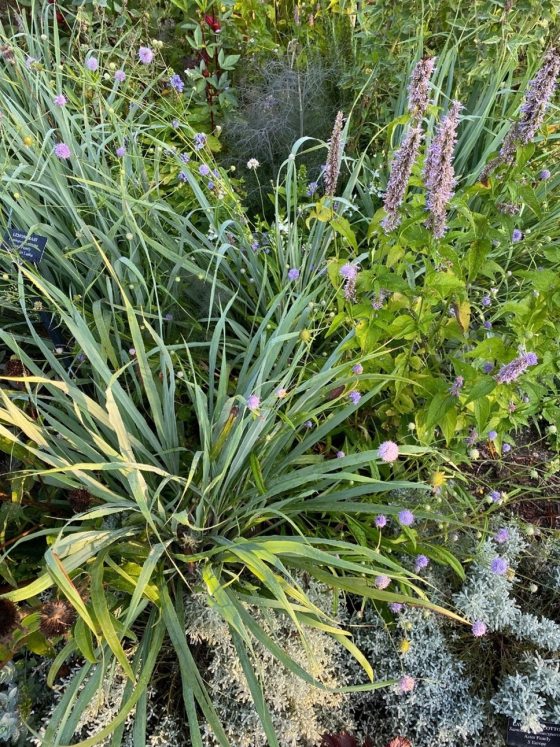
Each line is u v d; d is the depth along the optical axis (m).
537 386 0.84
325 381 0.85
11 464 0.93
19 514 0.86
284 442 0.92
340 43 1.46
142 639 0.81
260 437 0.89
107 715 0.78
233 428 0.85
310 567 0.80
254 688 0.68
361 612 0.85
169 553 0.81
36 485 0.98
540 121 0.76
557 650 0.90
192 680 0.68
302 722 0.80
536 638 0.88
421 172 0.80
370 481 0.77
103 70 1.33
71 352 1.03
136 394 1.00
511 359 0.77
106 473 0.92
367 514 0.96
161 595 0.78
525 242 1.17
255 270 1.11
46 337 1.13
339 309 0.86
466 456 0.96
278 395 0.80
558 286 0.76
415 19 1.28
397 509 0.80
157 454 0.90
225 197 1.17
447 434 0.85
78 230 1.07
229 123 1.40
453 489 0.99
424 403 0.97
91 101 1.24
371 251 0.91
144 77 1.36
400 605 0.85
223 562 0.83
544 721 0.84
